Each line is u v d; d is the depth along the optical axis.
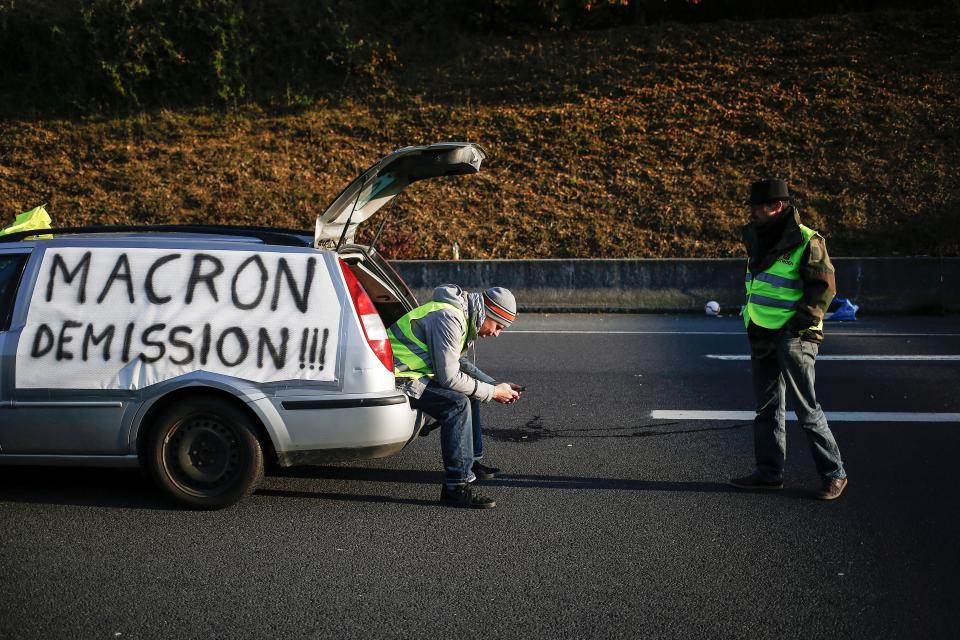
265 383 12.27
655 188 44.56
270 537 11.52
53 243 12.70
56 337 12.37
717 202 43.16
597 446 16.00
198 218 43.66
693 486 13.74
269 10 59.31
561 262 35.97
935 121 47.47
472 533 11.72
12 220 43.81
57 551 11.00
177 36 56.69
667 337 28.48
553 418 18.05
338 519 12.22
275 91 56.59
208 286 12.41
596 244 40.88
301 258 12.53
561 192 44.81
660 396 20.02
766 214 13.03
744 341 27.55
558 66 57.06
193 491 12.51
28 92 56.12
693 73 54.50
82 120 53.56
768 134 48.03
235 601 9.60
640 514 12.47
